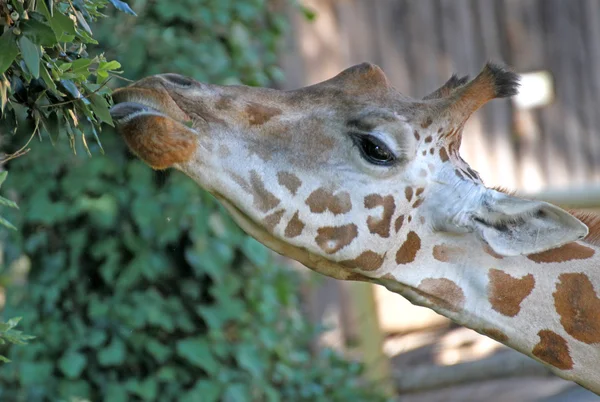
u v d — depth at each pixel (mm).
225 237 10320
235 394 10164
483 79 6684
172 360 10250
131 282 9914
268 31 11430
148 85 6184
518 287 6770
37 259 10094
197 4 10312
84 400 9828
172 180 10070
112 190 9945
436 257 6777
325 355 12125
